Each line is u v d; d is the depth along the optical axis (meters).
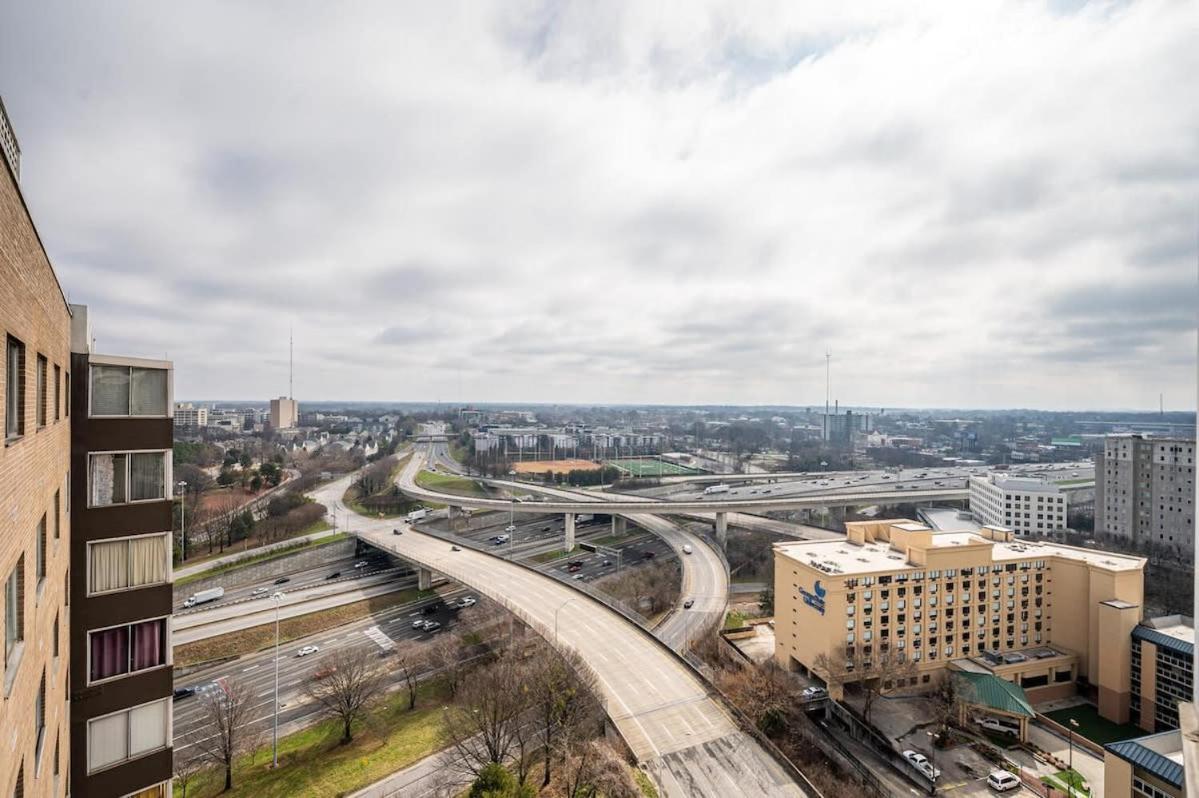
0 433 14.02
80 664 29.50
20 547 16.56
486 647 108.25
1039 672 98.94
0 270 13.80
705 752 64.56
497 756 66.06
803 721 90.62
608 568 170.25
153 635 31.97
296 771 75.06
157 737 31.73
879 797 74.56
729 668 105.62
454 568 138.00
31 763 18.38
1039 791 75.50
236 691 90.81
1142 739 64.25
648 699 75.06
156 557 32.28
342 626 127.88
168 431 33.00
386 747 79.31
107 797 29.89
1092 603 99.00
